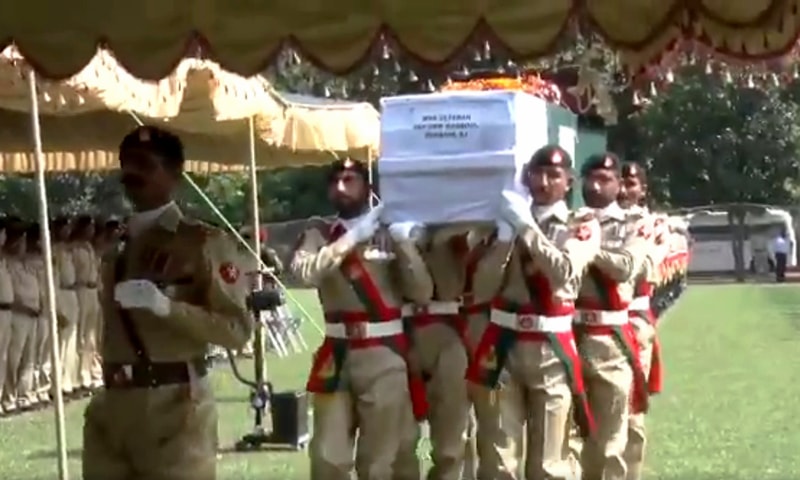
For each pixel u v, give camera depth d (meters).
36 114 8.73
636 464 8.00
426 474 8.41
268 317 18.36
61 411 7.99
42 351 13.91
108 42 5.35
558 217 6.73
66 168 19.80
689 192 44.94
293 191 41.84
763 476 9.48
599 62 9.72
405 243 6.39
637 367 7.52
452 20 5.19
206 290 5.05
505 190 6.33
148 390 5.00
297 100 15.27
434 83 7.41
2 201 34.56
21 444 11.30
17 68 8.42
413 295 6.69
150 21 5.32
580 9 5.12
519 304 6.71
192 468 5.02
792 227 44.88
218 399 13.80
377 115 16.14
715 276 43.94
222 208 34.34
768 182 44.69
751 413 12.71
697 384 15.04
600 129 12.48
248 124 12.96
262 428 10.98
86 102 9.64
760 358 17.91
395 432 6.72
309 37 5.27
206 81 10.88
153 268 5.04
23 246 13.66
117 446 5.05
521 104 6.36
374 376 6.64
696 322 24.33
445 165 6.34
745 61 5.64
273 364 17.94
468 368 6.98
